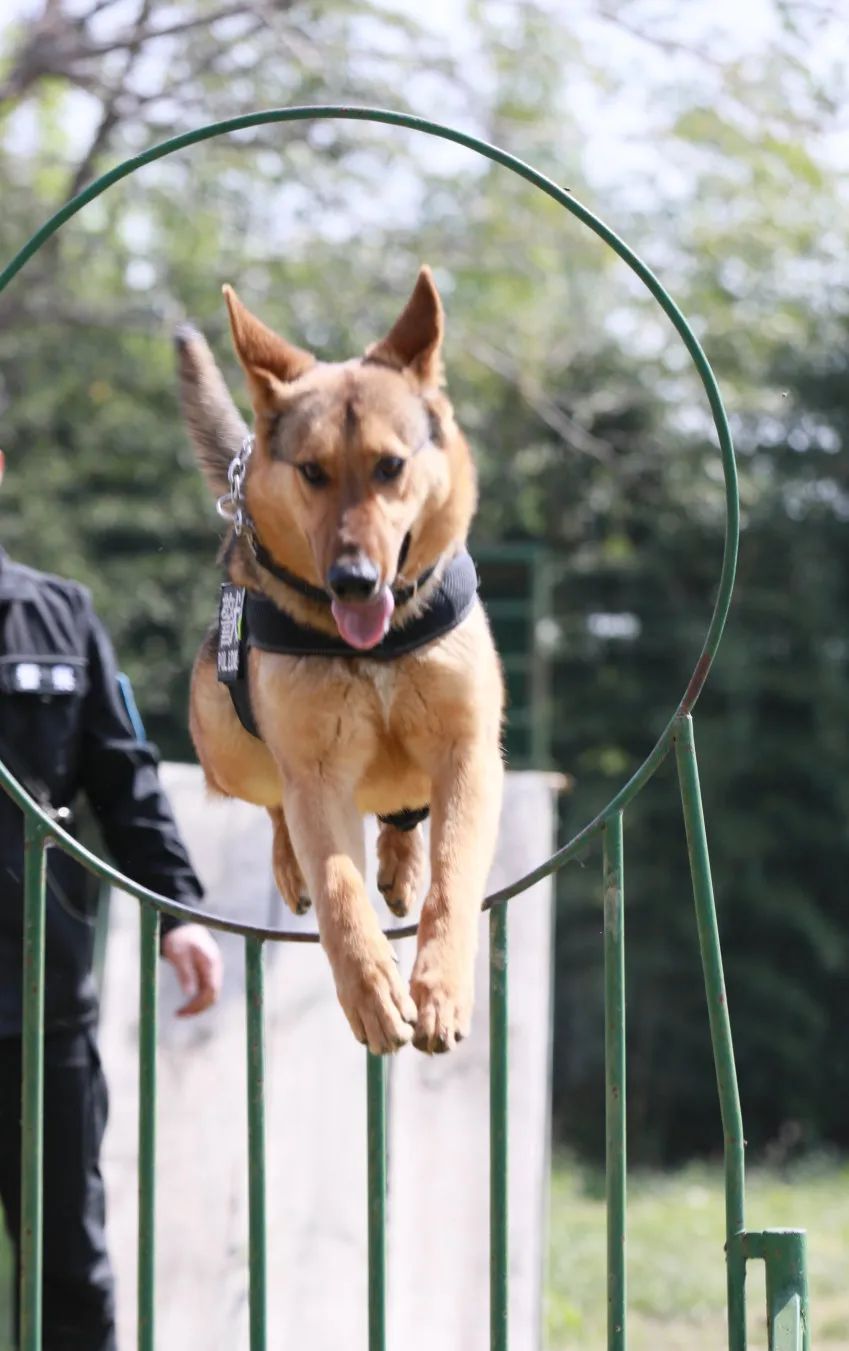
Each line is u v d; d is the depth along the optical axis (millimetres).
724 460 3531
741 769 14516
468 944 3395
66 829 4414
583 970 14766
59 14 11953
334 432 3594
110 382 13906
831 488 15016
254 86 12320
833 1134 14711
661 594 15117
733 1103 3412
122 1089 5852
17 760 4379
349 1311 5410
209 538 14789
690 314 14359
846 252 14867
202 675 4223
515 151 12633
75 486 14695
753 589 14844
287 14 12055
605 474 14797
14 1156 4316
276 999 5906
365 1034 3264
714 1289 8234
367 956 3309
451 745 3643
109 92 12039
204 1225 5570
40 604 4539
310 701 3574
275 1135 5648
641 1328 7680
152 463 14414
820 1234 9508
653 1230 9758
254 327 3824
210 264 12906
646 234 14281
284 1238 5496
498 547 14516
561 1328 7578
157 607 14078
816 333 15070
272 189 12734
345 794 3670
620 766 15078
